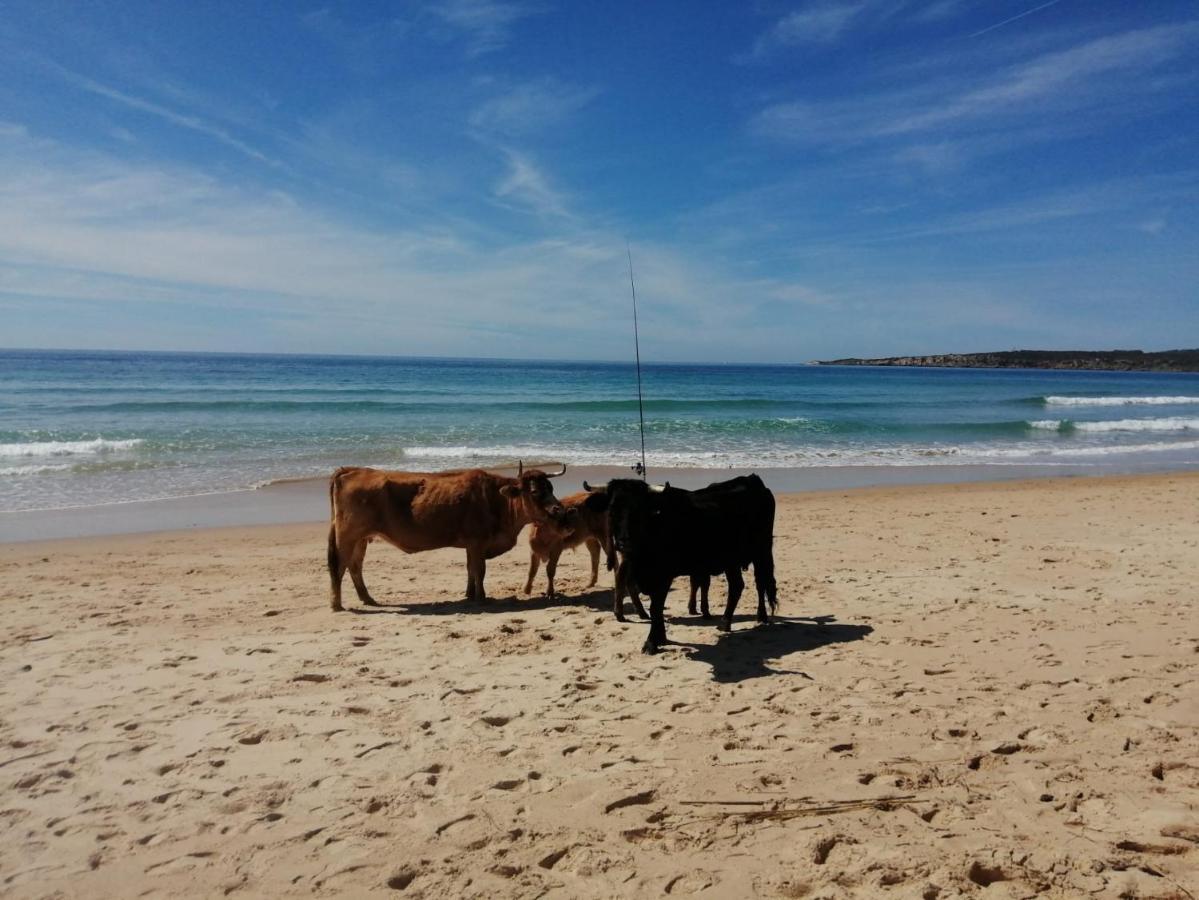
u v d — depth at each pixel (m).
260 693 5.67
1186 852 3.42
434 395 46.25
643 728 4.95
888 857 3.44
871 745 4.59
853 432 30.73
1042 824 3.68
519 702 5.44
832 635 6.95
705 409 39.84
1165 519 13.18
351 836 3.78
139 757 4.66
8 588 9.21
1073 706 5.08
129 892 3.40
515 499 8.48
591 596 8.98
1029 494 16.77
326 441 24.73
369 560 11.25
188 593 9.04
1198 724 4.74
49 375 58.34
